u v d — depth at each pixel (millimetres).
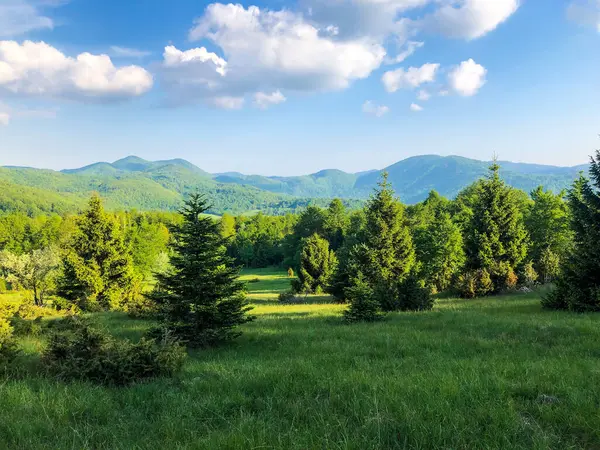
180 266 12719
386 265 33188
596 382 6254
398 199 34875
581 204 20359
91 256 29516
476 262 35344
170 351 8523
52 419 5250
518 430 4418
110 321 20219
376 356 9781
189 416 5340
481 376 6832
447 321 16219
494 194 35000
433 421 4637
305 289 45812
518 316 16641
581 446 4148
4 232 92938
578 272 18594
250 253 116625
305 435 4371
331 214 94750
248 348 12367
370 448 4059
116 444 4523
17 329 13992
